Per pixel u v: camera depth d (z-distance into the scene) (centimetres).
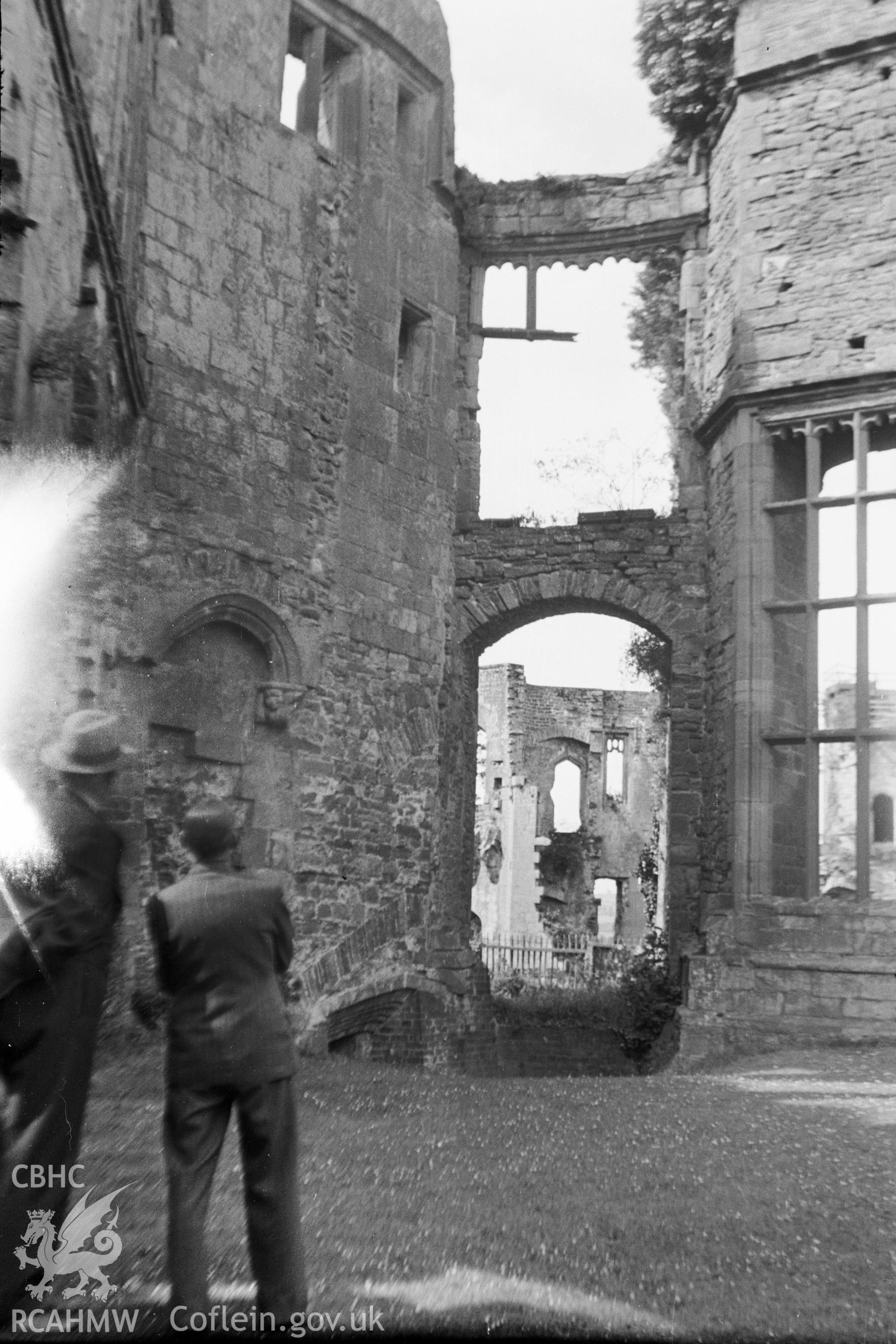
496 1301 425
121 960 556
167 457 1240
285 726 1353
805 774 1430
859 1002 1347
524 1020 1731
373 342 1548
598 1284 450
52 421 838
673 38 1664
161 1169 570
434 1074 1186
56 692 869
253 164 1381
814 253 1513
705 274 1712
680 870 1602
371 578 1511
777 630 1516
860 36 1507
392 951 1484
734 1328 408
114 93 1046
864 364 1460
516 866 4009
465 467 1747
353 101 1563
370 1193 575
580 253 1784
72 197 844
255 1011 402
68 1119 392
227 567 1299
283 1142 399
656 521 1677
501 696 4119
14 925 393
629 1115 851
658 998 1609
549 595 1691
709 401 1650
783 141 1553
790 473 1559
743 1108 891
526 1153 693
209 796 1274
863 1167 662
